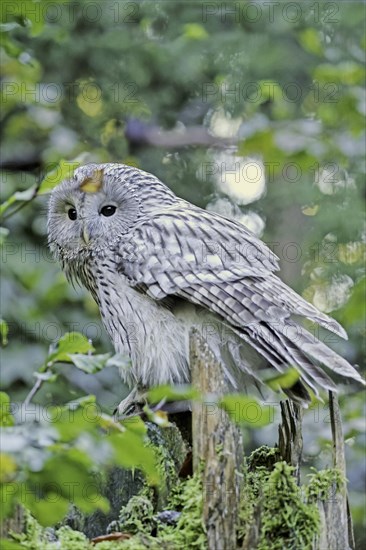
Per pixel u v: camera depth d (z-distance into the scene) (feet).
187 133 60.49
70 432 22.86
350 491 45.09
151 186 40.32
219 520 27.58
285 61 57.57
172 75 59.00
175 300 36.96
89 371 24.06
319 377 31.27
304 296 56.90
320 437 42.91
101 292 38.78
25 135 59.57
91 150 59.00
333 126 47.21
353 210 56.39
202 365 28.71
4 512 24.44
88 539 29.12
